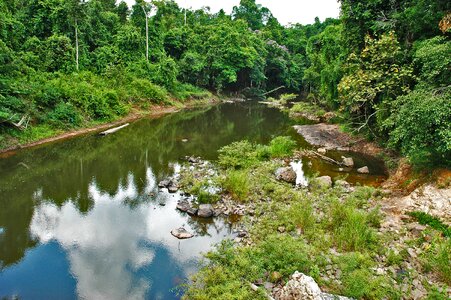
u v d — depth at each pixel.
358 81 16.75
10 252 8.82
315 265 7.32
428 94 10.88
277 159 17.47
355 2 20.03
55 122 22.27
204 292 6.84
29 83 22.25
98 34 40.09
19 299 7.08
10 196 12.52
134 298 7.11
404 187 12.06
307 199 10.91
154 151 19.77
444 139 9.62
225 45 53.50
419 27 15.65
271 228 9.55
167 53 52.44
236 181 12.25
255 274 7.23
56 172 15.41
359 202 10.97
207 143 22.25
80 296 7.19
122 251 8.90
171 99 41.62
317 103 40.28
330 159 17.44
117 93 31.28
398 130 11.72
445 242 7.97
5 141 18.31
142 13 46.84
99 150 19.62
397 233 8.99
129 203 12.00
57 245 9.18
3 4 30.09
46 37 33.03
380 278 6.85
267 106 47.97
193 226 10.28
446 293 6.50
